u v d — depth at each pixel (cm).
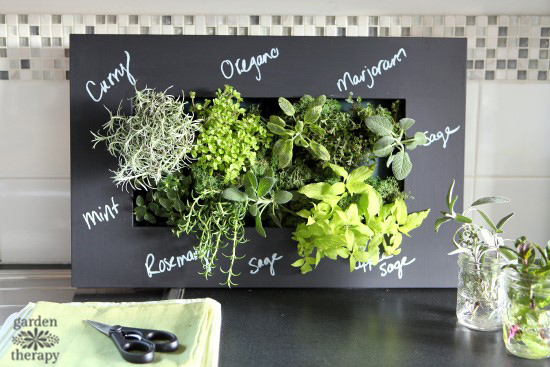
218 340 76
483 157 109
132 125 85
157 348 71
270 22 105
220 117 88
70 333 75
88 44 91
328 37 93
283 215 94
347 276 95
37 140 106
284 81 93
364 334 80
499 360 73
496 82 108
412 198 94
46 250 108
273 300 92
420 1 105
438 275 96
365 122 90
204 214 91
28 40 104
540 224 110
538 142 109
